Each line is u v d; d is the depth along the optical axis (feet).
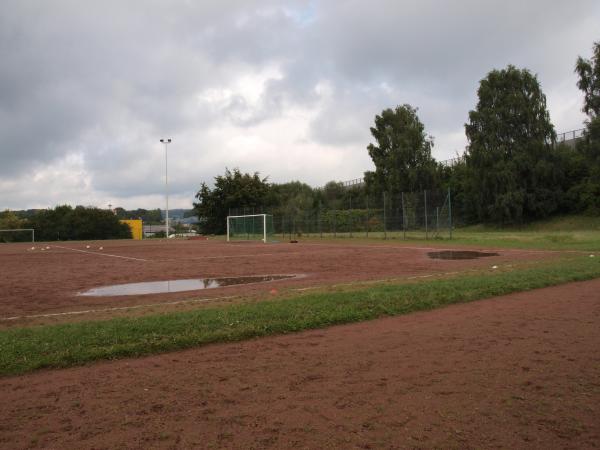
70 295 38.04
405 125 214.28
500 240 104.53
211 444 11.30
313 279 44.34
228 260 71.67
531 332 21.76
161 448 11.13
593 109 160.25
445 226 120.98
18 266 68.08
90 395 14.70
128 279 48.88
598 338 20.43
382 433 11.77
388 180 209.15
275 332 22.74
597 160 157.17
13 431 12.17
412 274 45.98
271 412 13.14
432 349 19.29
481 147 178.91
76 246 145.28
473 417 12.64
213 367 17.40
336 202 162.61
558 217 175.52
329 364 17.49
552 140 177.27
